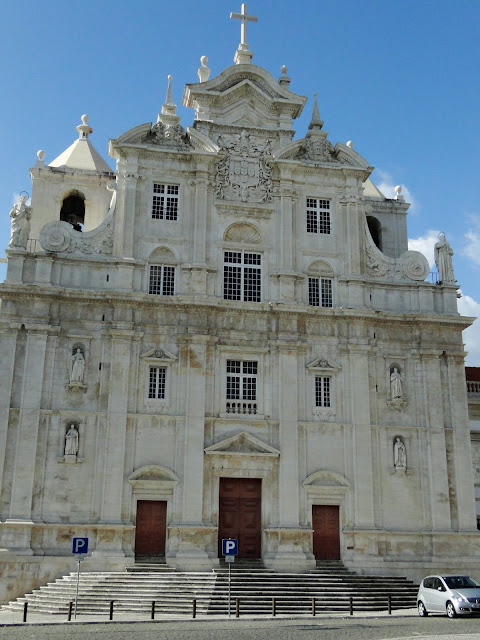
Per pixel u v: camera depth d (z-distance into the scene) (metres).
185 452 40.03
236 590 35.31
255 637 24.45
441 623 28.34
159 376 41.34
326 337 43.53
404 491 42.03
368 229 47.97
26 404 39.16
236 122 46.28
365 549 40.28
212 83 46.25
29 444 38.66
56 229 42.62
